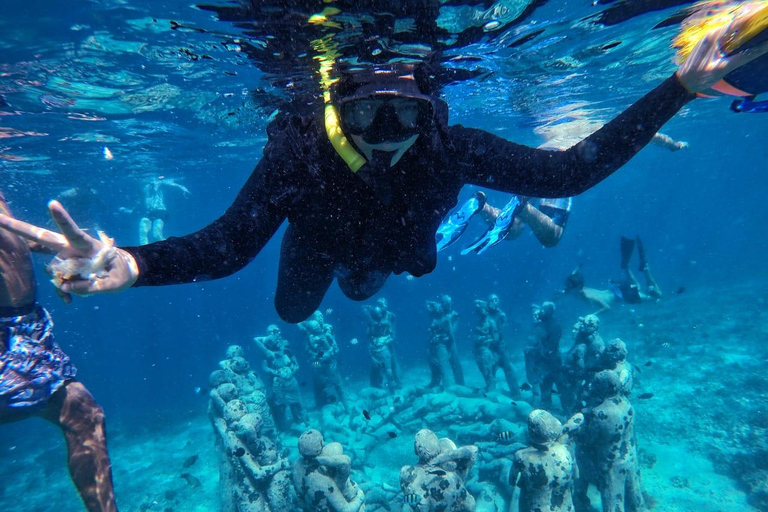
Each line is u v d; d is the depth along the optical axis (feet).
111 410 83.05
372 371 56.18
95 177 78.18
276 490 27.58
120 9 21.90
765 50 5.67
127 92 35.94
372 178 6.50
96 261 4.69
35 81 32.40
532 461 20.15
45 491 46.80
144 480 44.96
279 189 6.55
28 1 21.24
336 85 6.45
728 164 310.86
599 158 6.53
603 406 24.00
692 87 6.22
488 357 49.01
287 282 9.04
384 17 18.75
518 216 21.66
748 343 53.06
